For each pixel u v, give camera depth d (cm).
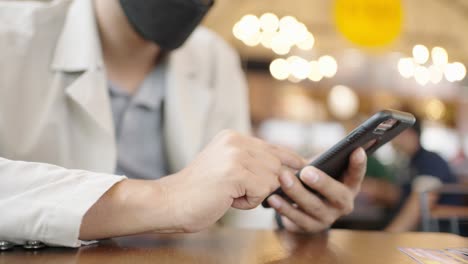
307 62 818
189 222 68
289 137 1091
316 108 1095
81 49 113
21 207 65
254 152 78
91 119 110
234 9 880
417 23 914
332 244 79
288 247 75
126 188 69
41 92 112
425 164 314
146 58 124
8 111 107
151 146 126
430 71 740
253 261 63
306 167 83
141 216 67
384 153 589
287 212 89
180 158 125
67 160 110
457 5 873
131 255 63
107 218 67
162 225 68
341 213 91
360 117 1078
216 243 76
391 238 89
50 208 65
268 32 688
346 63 1059
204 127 139
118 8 112
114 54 120
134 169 123
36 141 108
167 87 126
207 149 77
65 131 111
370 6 339
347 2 342
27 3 121
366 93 1085
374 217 310
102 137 111
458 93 1083
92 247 69
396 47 969
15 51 110
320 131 1094
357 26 343
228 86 150
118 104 122
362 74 1076
